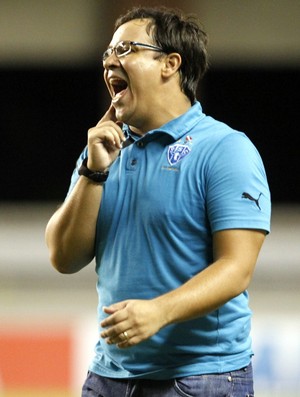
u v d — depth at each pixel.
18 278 32.44
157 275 10.50
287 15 41.62
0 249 35.25
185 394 10.43
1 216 42.38
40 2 41.78
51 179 44.91
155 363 10.55
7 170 44.59
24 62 43.56
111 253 10.88
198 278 9.83
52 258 11.41
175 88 11.07
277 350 21.06
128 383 10.77
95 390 11.10
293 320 21.25
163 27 10.95
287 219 41.31
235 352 10.67
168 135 10.78
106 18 39.75
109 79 11.02
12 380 21.31
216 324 10.50
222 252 10.23
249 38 41.72
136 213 10.66
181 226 10.47
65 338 21.50
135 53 10.84
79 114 44.62
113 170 11.12
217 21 41.31
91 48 42.28
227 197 10.31
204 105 44.06
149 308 9.44
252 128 44.53
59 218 11.12
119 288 10.71
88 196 10.90
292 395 20.94
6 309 29.72
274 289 31.61
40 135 44.69
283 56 42.50
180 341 10.45
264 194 10.53
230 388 10.55
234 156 10.49
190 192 10.48
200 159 10.58
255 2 41.28
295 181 44.72
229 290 9.86
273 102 44.31
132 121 11.05
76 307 29.91
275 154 44.66
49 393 21.28
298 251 34.78
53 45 42.38
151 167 10.75
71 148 44.78
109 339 9.48
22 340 21.45
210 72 43.94
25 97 44.50
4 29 42.09
